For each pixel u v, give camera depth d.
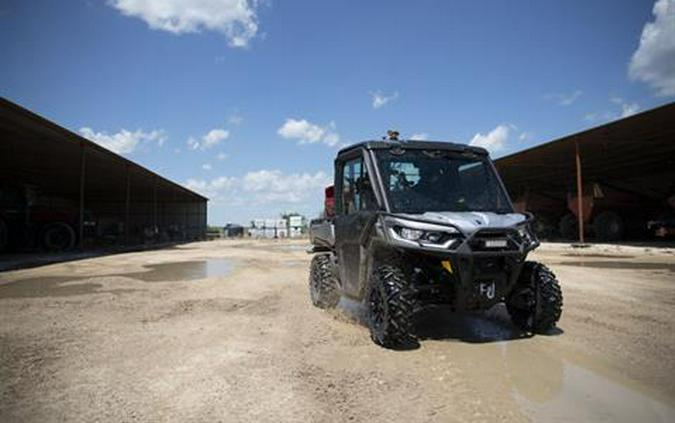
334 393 3.71
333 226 6.77
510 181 35.47
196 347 5.03
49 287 9.70
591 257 15.68
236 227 56.16
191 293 8.84
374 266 5.47
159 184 36.38
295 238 50.69
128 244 30.83
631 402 3.49
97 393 3.75
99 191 41.69
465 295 4.82
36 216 21.88
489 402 3.51
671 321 6.05
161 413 3.37
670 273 11.06
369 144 5.65
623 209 24.23
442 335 5.43
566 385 3.83
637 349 4.81
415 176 5.56
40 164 28.12
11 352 4.86
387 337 4.83
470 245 4.75
